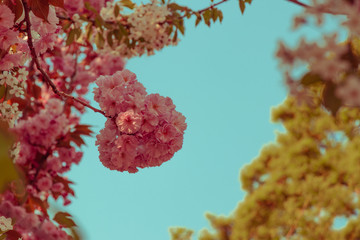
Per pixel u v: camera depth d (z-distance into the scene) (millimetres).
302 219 11547
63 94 2342
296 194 11844
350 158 10867
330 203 11281
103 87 2350
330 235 11180
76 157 4289
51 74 4770
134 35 4527
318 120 11055
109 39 4473
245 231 12602
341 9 989
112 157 2318
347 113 5738
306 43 975
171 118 2383
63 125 3883
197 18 4215
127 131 2264
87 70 5332
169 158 2383
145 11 4555
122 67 5398
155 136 2332
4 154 529
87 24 4543
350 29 959
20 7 2314
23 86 2707
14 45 2730
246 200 12930
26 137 3816
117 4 4480
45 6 2285
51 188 3938
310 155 11914
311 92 1111
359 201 10977
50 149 3930
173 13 4543
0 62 2494
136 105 2295
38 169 3850
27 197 3482
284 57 993
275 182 12227
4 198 3271
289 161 12039
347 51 1083
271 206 12359
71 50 5027
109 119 2385
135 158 2385
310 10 1013
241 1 3701
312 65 1002
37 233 3428
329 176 11352
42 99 4734
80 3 4039
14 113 2486
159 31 4629
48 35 2830
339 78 1095
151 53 4773
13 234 2504
